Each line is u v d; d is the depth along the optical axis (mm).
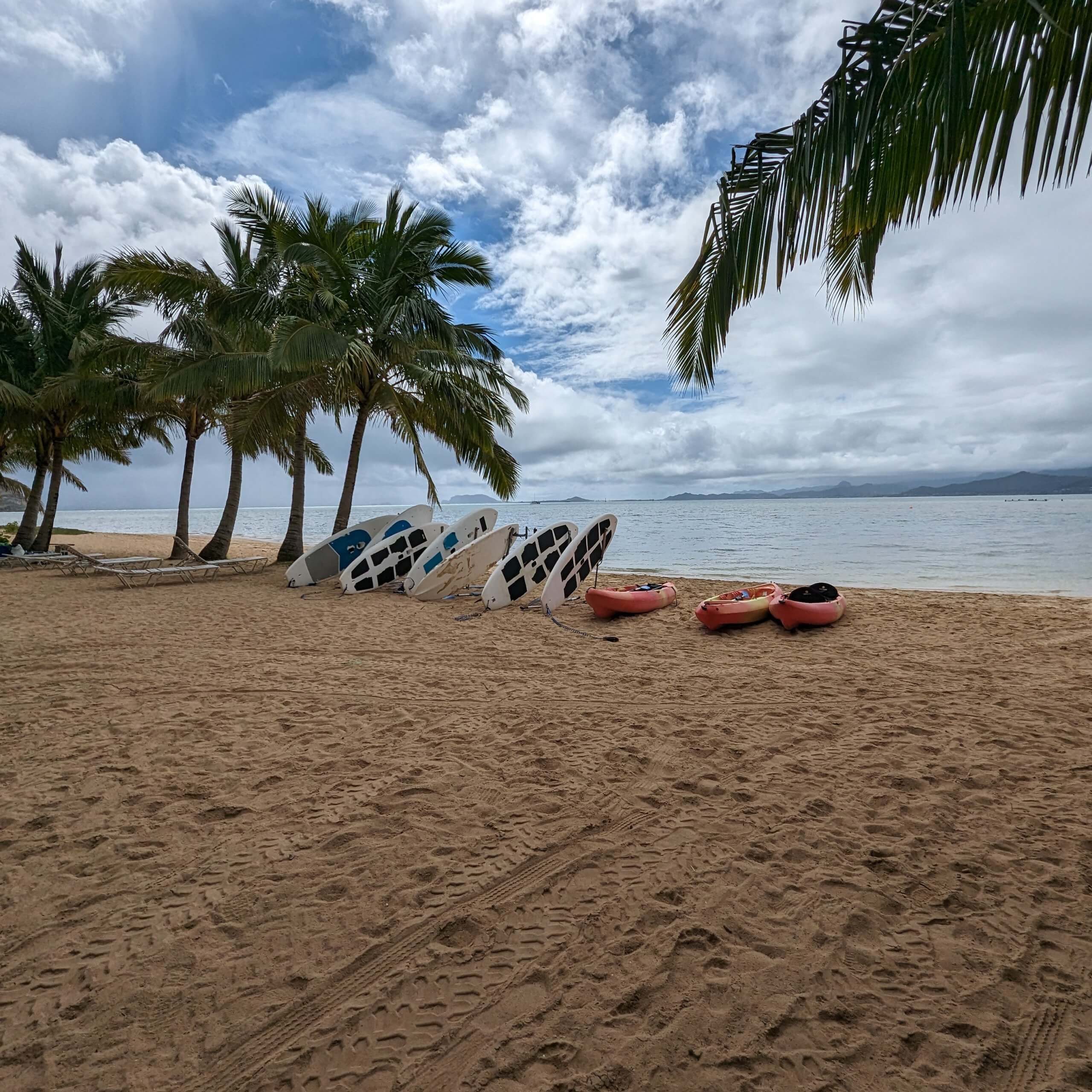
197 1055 1580
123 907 2170
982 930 1995
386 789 3104
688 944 1947
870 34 2457
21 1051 1590
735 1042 1590
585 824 2732
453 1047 1589
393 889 2262
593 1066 1528
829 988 1761
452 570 9336
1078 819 2684
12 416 15797
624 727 3963
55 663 5535
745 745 3623
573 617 7926
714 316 3311
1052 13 2154
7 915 2133
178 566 11578
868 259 3727
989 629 6750
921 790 2992
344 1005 1731
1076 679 4785
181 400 14461
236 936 2018
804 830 2645
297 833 2672
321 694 4691
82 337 15484
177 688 4832
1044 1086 1456
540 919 2086
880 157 2658
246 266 14297
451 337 12367
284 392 12969
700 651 6062
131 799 2994
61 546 16641
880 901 2150
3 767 3373
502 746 3658
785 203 2863
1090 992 1739
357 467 13117
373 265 13422
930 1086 1459
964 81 2336
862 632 6762
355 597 9562
